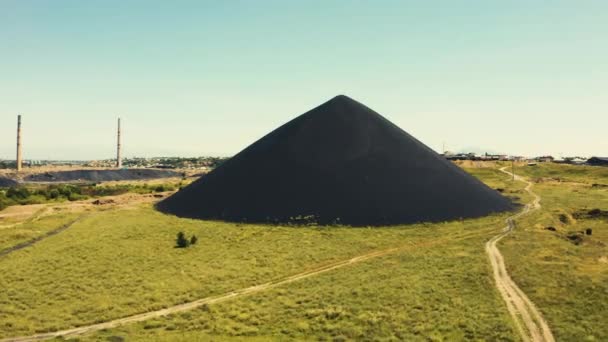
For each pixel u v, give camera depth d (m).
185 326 30.36
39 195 101.06
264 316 31.25
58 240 54.53
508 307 29.44
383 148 74.75
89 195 109.56
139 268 43.16
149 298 35.91
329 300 32.97
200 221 62.78
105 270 42.72
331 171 68.88
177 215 67.88
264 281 39.25
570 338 25.12
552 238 47.91
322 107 85.06
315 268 42.09
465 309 29.45
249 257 45.72
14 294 37.28
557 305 29.42
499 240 47.59
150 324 30.92
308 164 71.00
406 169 70.56
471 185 71.94
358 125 79.44
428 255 43.09
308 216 59.84
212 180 76.69
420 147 79.25
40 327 31.00
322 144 75.06
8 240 55.09
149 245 50.88
